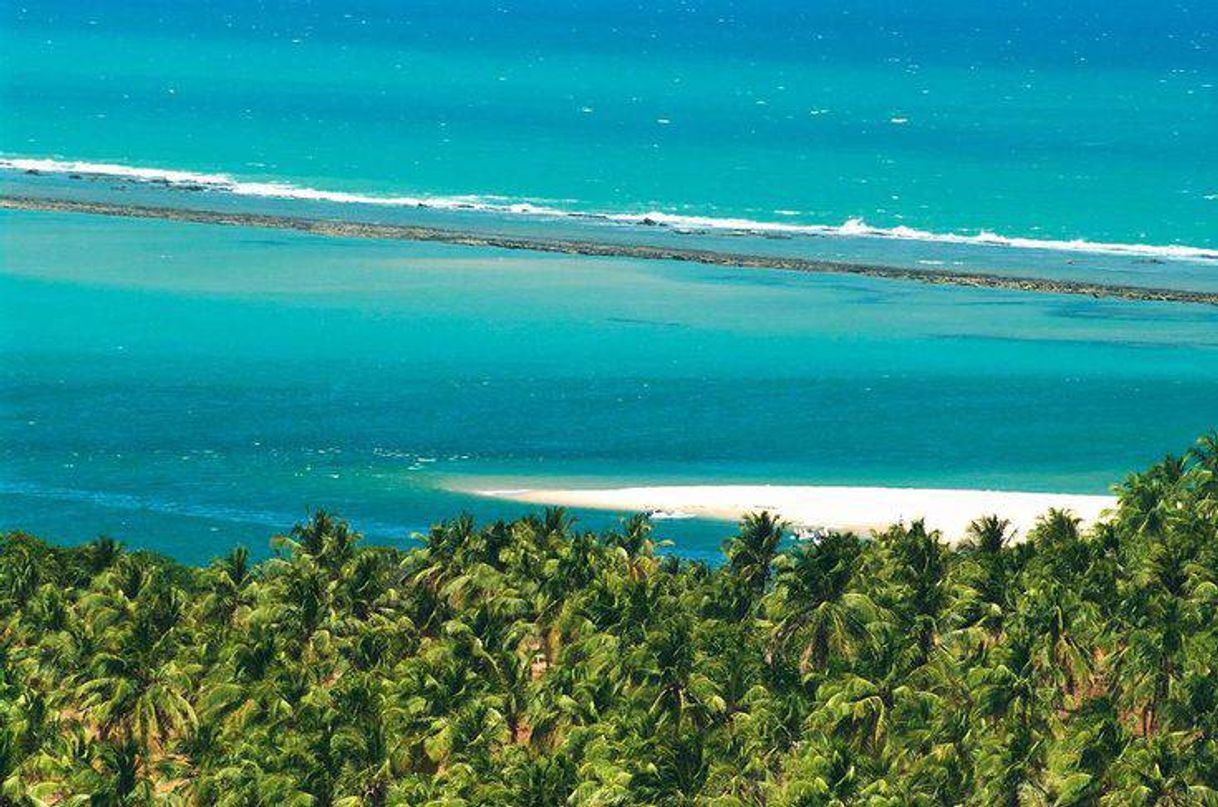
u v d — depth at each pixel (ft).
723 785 439.63
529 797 428.15
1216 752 457.27
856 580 545.44
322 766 439.22
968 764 451.12
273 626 536.01
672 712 481.87
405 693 480.64
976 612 545.44
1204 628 531.50
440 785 441.68
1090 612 531.91
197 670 505.25
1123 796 440.04
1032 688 485.15
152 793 444.55
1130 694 504.84
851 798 426.10
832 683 483.51
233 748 465.88
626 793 429.79
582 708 481.05
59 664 515.91
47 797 444.55
